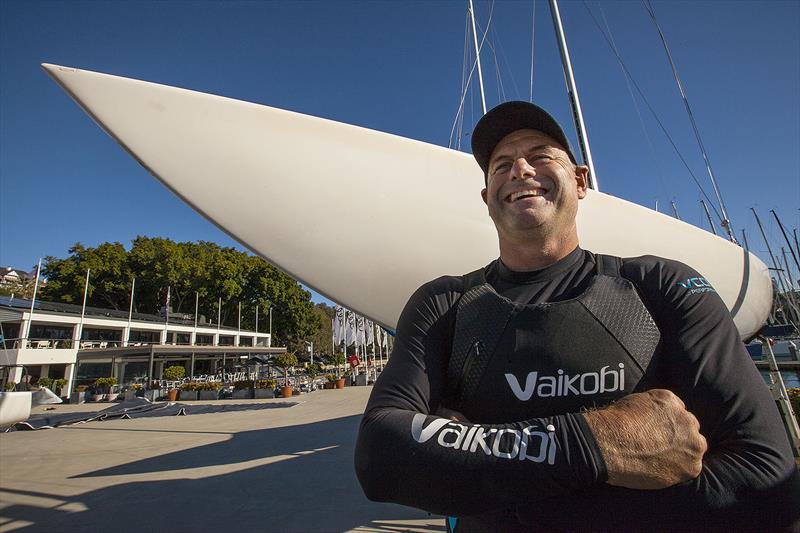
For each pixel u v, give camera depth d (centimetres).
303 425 838
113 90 229
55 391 2078
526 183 107
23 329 2234
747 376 76
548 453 68
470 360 90
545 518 76
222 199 247
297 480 441
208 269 4022
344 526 313
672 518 67
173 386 1989
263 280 4156
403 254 272
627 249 291
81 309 2844
